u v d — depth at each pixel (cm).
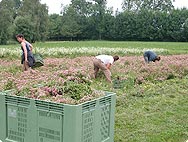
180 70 1403
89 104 363
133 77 1159
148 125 640
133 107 786
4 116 399
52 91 405
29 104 374
